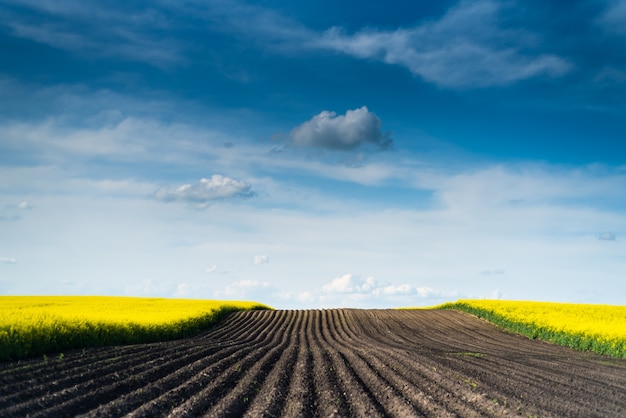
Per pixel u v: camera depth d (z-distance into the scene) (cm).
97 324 1844
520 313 3531
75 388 1000
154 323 2256
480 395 1061
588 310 3847
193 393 1044
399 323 3647
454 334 3114
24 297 4606
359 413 924
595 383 1393
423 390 1135
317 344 2316
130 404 923
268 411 920
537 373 1505
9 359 1341
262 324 3438
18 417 808
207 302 4816
